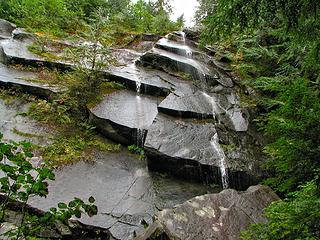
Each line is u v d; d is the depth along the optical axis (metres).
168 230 4.96
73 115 8.80
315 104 2.82
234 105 9.66
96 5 16.33
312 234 2.85
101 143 8.16
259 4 3.48
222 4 3.55
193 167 7.43
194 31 14.41
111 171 7.36
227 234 5.15
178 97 9.32
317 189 3.13
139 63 11.45
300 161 2.98
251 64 10.73
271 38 10.29
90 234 5.84
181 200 6.89
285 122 2.92
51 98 9.04
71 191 6.55
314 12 3.24
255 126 9.04
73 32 13.79
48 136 7.93
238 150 8.02
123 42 14.51
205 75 10.77
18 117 8.30
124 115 8.59
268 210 3.35
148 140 7.62
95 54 9.30
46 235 5.55
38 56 10.58
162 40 13.64
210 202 5.67
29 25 13.08
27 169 2.34
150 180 7.34
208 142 8.00
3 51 10.44
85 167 7.29
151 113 8.90
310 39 3.58
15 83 9.04
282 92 3.29
